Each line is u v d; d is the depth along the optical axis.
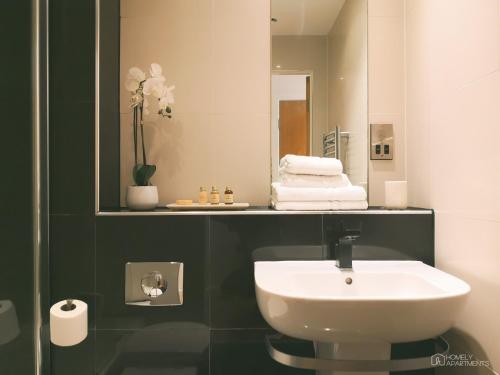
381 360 0.96
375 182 1.53
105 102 1.35
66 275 1.24
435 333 0.89
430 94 1.30
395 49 1.53
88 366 1.25
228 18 1.51
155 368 1.25
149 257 1.24
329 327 0.86
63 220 1.25
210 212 1.25
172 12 1.50
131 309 1.25
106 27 1.37
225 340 1.26
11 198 1.19
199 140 1.50
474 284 1.04
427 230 1.28
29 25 1.20
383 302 0.83
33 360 1.19
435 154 1.27
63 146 1.26
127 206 1.36
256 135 1.50
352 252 1.25
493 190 0.95
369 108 1.53
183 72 1.50
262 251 1.25
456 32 1.13
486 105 0.98
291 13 1.52
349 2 1.55
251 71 1.51
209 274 1.25
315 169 1.36
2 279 1.17
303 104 1.53
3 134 1.18
